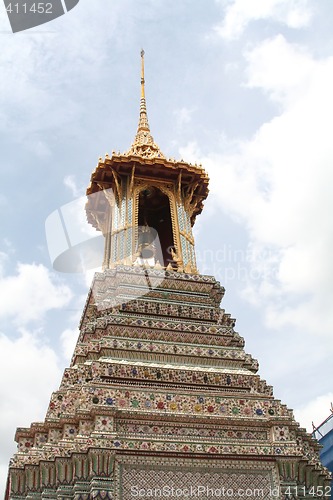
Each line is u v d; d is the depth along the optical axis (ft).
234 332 69.51
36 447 53.52
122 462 48.29
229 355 63.26
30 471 50.42
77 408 53.01
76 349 63.93
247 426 53.93
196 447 50.44
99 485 46.37
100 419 50.19
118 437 49.26
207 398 55.21
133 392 53.72
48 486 48.62
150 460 48.93
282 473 51.19
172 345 62.28
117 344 60.39
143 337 63.98
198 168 87.20
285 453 51.96
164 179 87.35
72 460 47.78
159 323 65.67
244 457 51.11
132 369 57.16
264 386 61.98
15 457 52.80
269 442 52.85
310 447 59.47
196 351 62.39
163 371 57.88
